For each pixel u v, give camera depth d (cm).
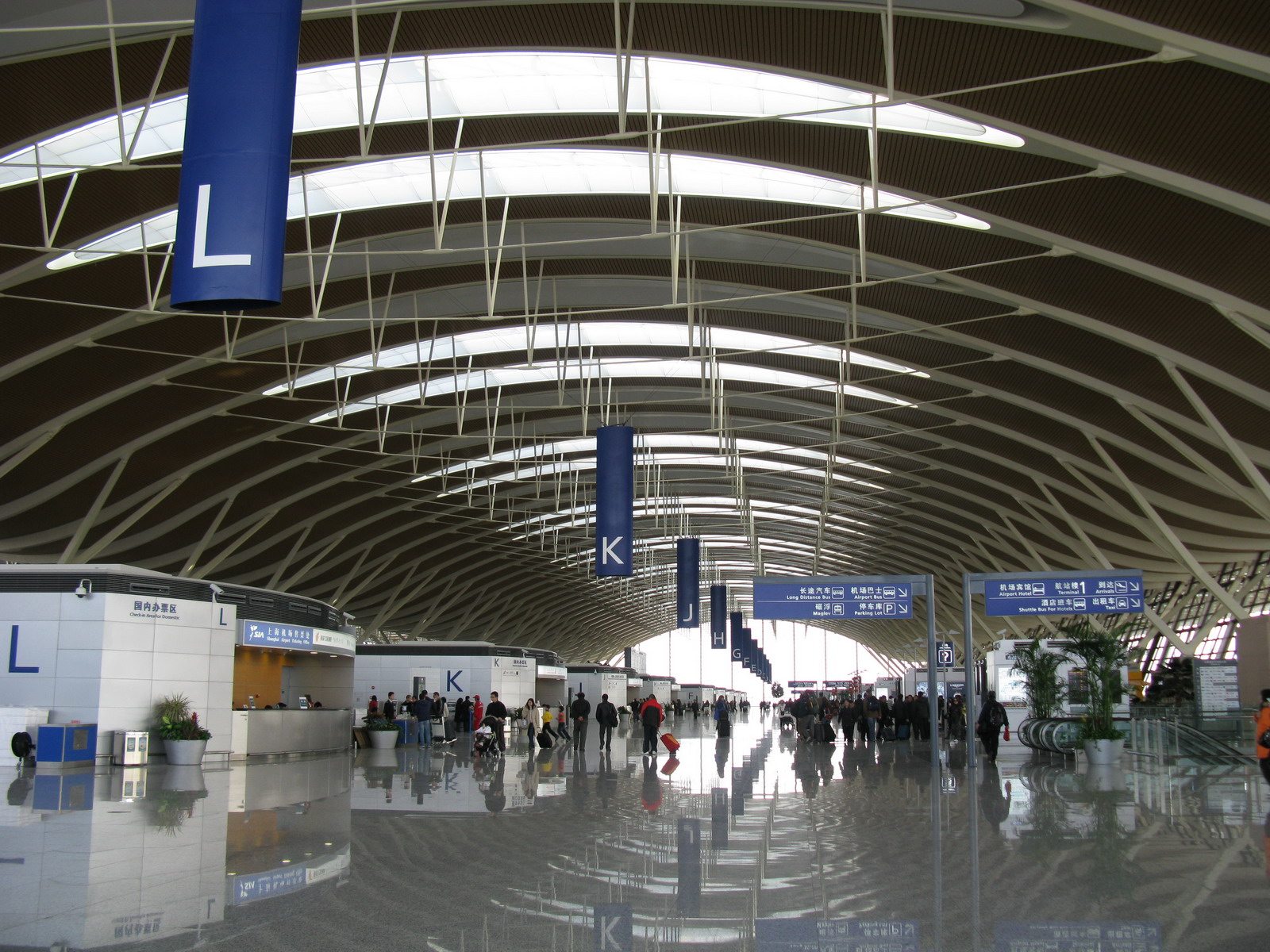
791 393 4319
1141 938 694
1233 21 1498
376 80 2114
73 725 2298
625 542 2888
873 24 1753
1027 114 1869
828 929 723
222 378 3547
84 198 2327
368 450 4741
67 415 3353
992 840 1156
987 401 3816
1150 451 3497
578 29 1853
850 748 3497
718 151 2266
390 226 2666
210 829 1213
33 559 4553
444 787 1877
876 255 2650
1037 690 3238
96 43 1798
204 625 2611
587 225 2759
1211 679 3008
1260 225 2088
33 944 658
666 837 1192
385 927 720
